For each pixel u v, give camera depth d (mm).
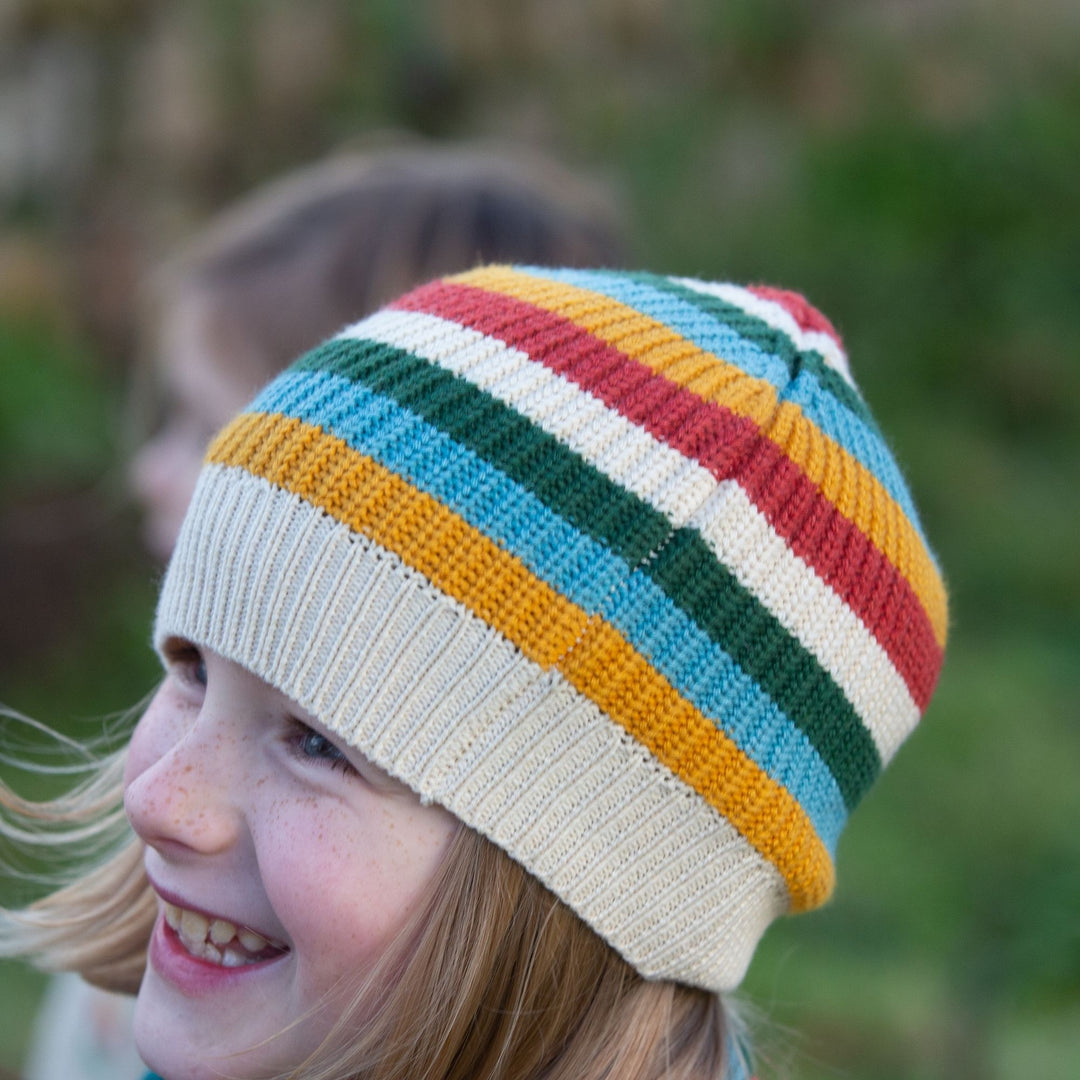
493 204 2355
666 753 1221
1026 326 6668
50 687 4969
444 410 1236
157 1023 1315
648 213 6227
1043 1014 3566
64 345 5594
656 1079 1318
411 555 1194
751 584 1245
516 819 1204
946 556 6078
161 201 5691
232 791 1255
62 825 2025
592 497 1218
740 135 6617
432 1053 1199
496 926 1219
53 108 5918
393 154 2674
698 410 1273
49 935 1732
